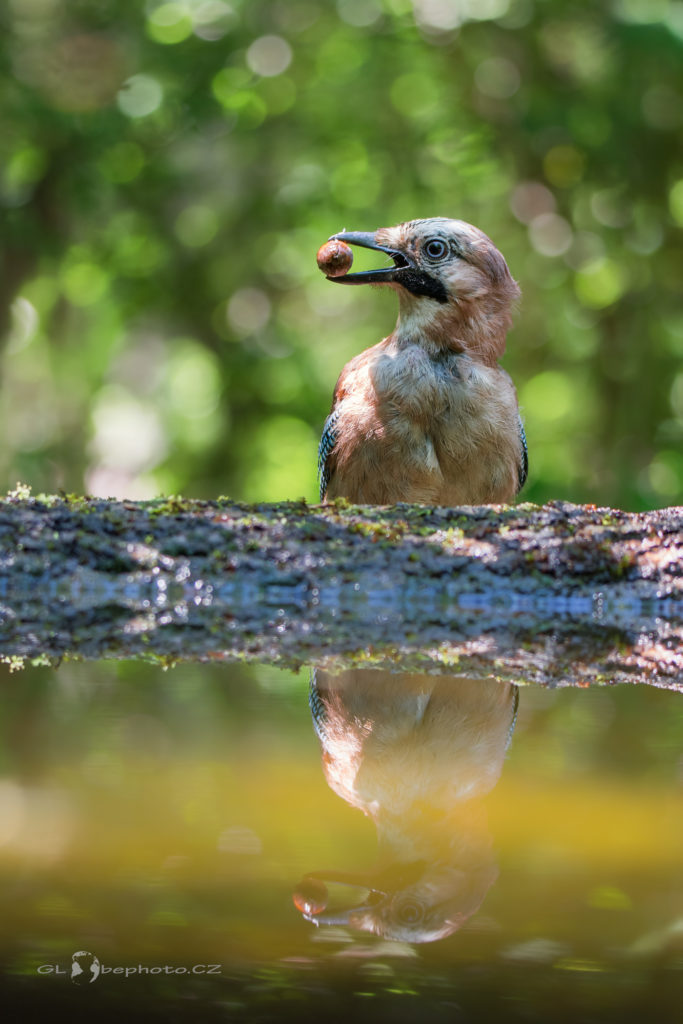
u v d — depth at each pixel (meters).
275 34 29.19
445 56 28.67
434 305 10.99
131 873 3.86
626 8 25.83
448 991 3.16
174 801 4.64
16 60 28.02
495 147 29.05
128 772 5.02
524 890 3.88
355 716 6.20
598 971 3.26
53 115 27.50
